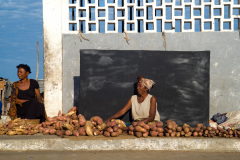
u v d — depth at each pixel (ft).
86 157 12.13
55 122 16.80
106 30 21.30
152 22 21.20
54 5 21.24
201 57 18.84
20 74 18.03
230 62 20.88
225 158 12.22
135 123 14.84
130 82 18.81
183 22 21.18
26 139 13.73
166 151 13.62
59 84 21.09
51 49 21.16
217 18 21.29
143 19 21.22
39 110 17.87
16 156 12.32
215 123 19.29
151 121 16.66
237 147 13.85
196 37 20.93
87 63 18.79
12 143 13.65
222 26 21.24
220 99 20.86
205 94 18.80
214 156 12.60
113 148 13.83
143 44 21.03
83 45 21.18
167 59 18.85
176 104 18.79
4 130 15.46
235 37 20.93
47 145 13.75
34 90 18.60
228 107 20.85
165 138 13.97
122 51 18.84
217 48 20.89
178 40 20.95
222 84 20.88
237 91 20.88
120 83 18.80
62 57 21.18
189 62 18.85
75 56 21.16
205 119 18.76
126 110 17.72
